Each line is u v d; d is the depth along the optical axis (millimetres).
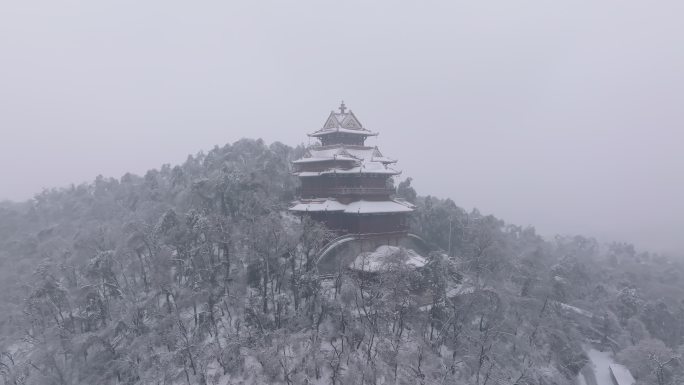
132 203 107125
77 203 119812
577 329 82500
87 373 57844
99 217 106688
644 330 84625
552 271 82625
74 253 75438
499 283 71812
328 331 58438
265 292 61219
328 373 52750
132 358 57062
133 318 60750
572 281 98312
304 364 52844
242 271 65625
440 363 56562
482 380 57875
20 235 104000
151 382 54156
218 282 63531
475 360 58719
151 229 72812
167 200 92562
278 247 64250
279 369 51938
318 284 61312
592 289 109750
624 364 74625
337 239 75438
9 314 71562
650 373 66562
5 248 96750
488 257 77750
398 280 58344
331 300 59562
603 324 88750
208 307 60688
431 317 63750
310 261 70250
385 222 83875
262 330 57125
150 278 68562
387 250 76250
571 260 111438
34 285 66500
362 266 69312
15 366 59625
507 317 65688
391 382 51500
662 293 124875
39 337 64000
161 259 64062
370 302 59156
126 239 70500
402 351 55125
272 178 89688
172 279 66125
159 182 114562
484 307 64000
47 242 90562
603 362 79250
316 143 106250
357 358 53219
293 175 95062
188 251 65312
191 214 66750
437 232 97562
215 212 71875
